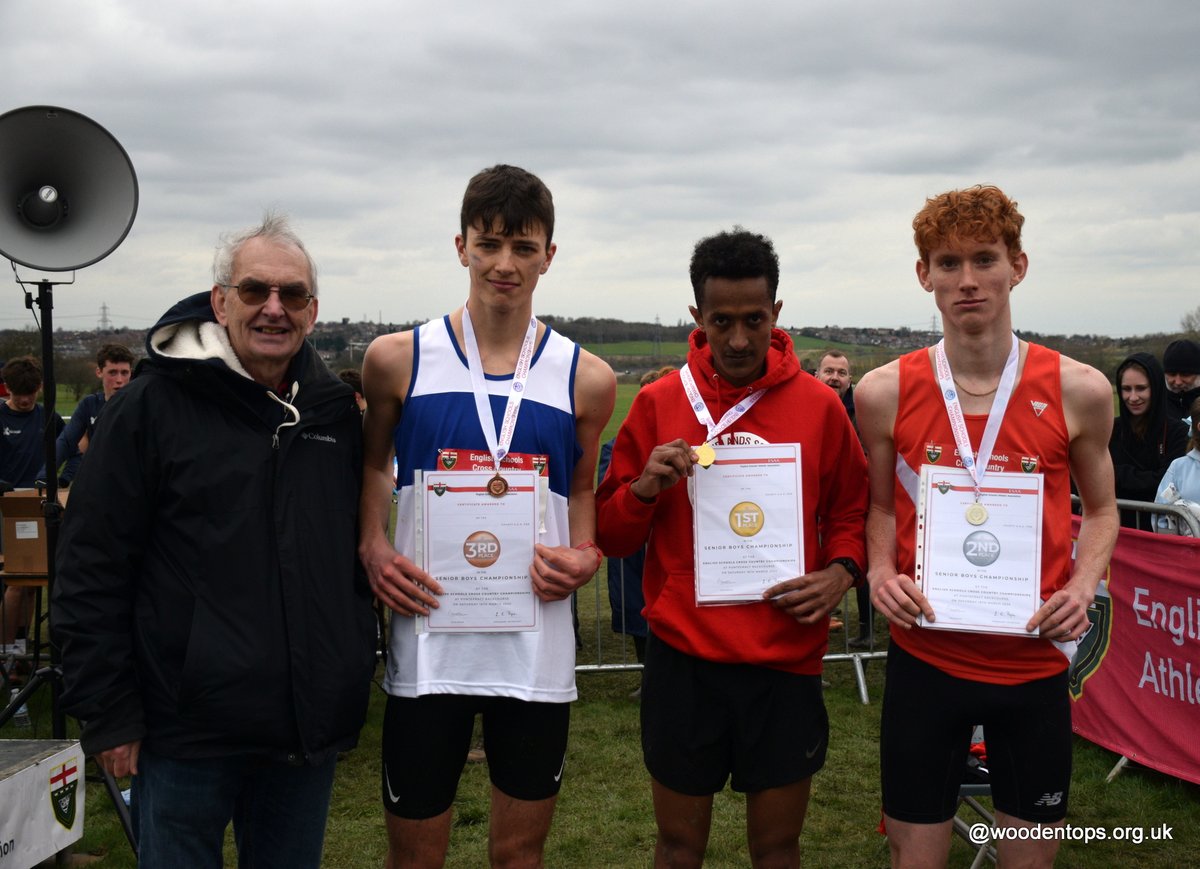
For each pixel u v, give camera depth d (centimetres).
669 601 279
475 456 263
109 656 231
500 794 270
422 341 269
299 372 253
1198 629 428
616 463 294
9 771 345
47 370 411
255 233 248
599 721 583
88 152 408
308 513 245
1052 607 257
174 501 236
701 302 269
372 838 424
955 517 267
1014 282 271
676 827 283
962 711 265
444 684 262
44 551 548
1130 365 594
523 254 259
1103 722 491
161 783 237
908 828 271
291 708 238
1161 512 465
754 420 277
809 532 276
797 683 276
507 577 264
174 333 248
